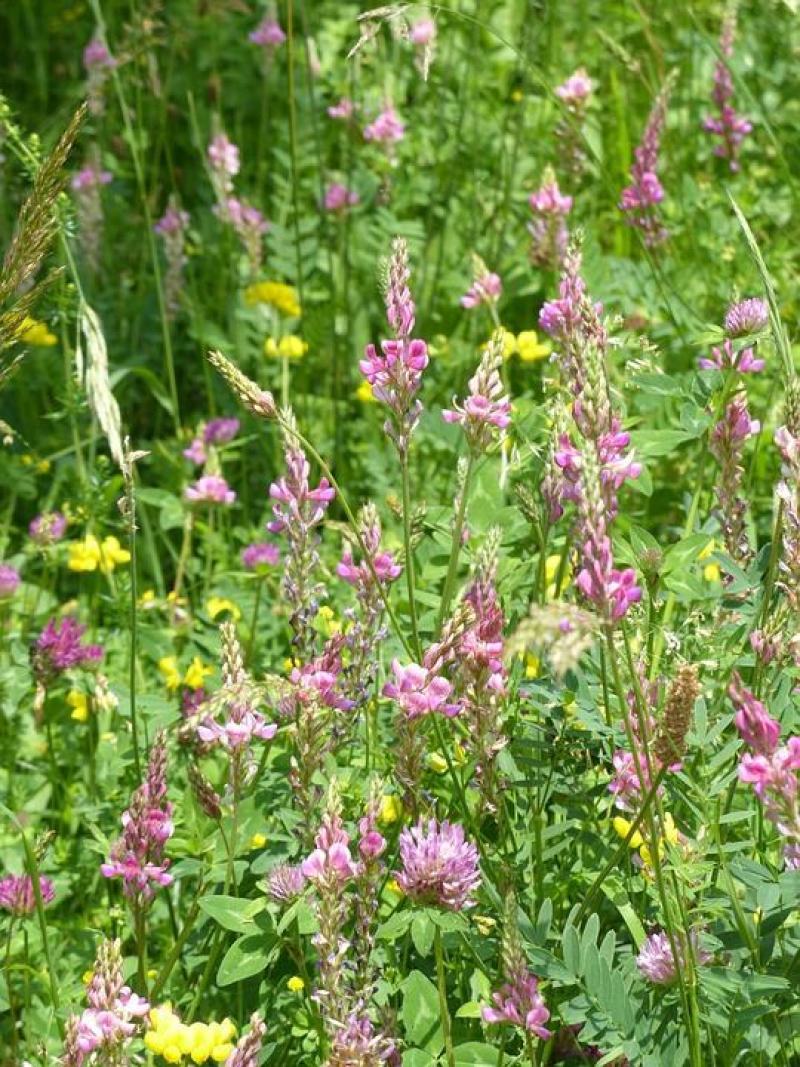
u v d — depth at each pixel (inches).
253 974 142.2
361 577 150.4
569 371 154.5
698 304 272.7
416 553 189.3
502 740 139.7
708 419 165.8
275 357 286.2
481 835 155.7
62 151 161.3
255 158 350.3
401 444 147.6
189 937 163.0
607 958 132.6
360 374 288.2
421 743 135.3
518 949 123.5
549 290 248.8
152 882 147.3
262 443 278.7
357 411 286.5
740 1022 126.3
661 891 124.1
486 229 306.5
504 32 363.6
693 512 175.3
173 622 223.8
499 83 356.2
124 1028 130.0
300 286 265.9
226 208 282.7
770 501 240.2
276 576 218.5
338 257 301.4
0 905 161.0
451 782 159.3
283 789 159.8
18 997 172.2
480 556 137.3
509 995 124.2
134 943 181.5
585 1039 129.5
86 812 181.6
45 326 271.6
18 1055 159.6
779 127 326.6
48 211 163.0
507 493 191.5
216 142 281.0
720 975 127.3
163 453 255.8
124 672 217.0
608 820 156.7
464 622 134.6
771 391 232.5
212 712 129.8
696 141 325.7
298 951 142.9
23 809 198.1
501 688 137.3
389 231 293.3
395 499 182.5
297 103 346.6
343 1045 122.7
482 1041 144.4
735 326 167.2
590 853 154.0
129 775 185.9
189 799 164.1
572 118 251.8
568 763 154.3
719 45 282.8
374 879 130.0
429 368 284.5
